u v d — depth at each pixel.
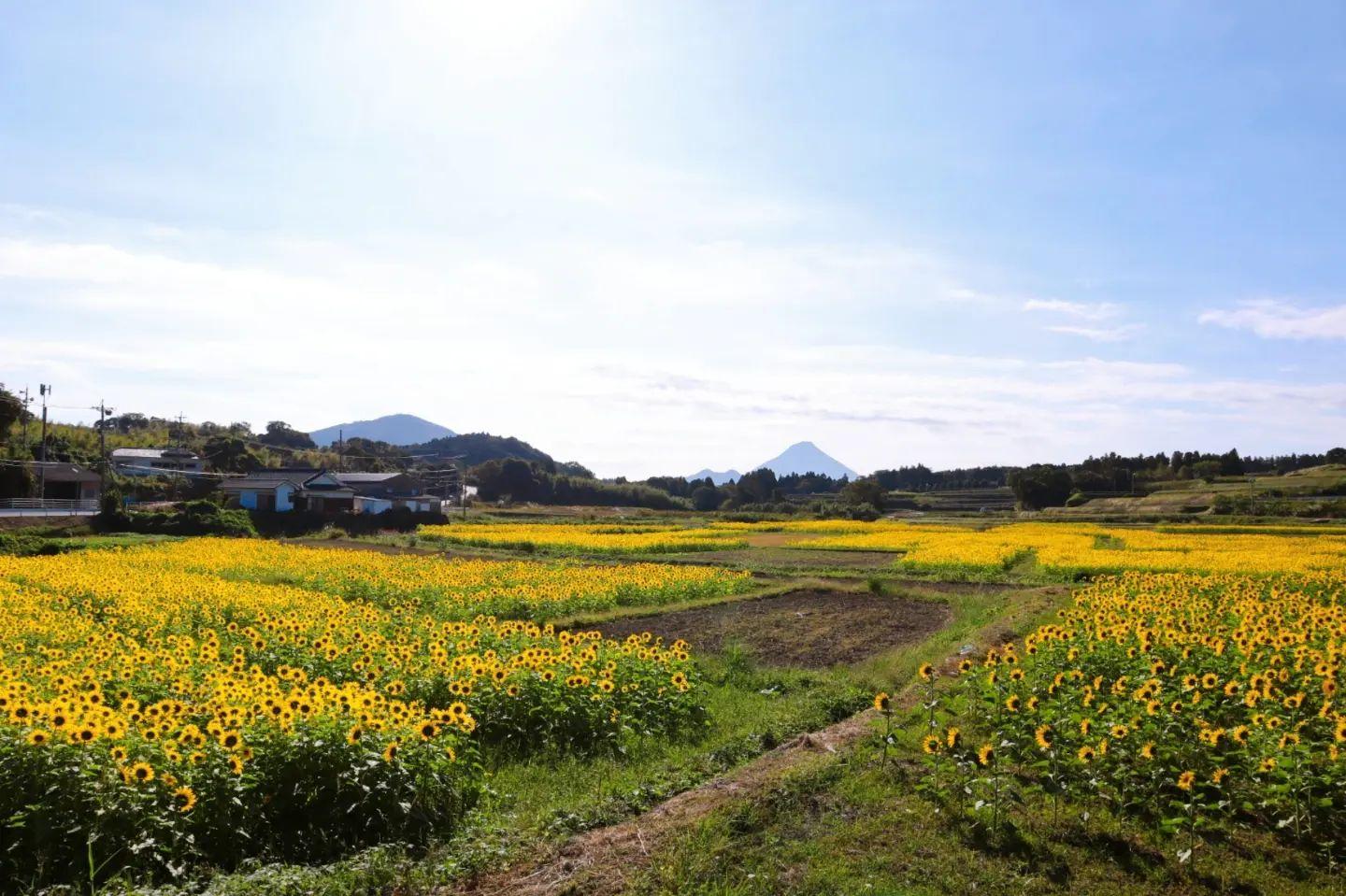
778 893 6.62
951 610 25.08
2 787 6.99
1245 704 9.80
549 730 11.30
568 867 7.25
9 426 73.62
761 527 74.88
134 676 11.89
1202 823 7.56
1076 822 7.72
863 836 7.61
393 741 8.47
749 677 15.78
